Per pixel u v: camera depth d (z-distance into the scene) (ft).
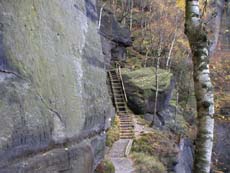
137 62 85.30
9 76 8.38
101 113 17.62
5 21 8.42
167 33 87.30
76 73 13.97
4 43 8.25
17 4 9.23
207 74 16.26
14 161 8.24
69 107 12.48
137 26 97.30
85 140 14.84
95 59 17.95
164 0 95.20
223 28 99.86
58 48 12.16
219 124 77.87
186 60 87.56
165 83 69.00
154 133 51.60
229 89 85.81
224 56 95.09
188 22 17.12
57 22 12.39
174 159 44.98
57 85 11.50
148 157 39.78
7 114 7.96
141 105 65.16
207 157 15.47
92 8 18.97
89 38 17.33
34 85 9.66
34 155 9.44
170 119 69.56
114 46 81.30
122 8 94.79
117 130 52.37
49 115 10.52
